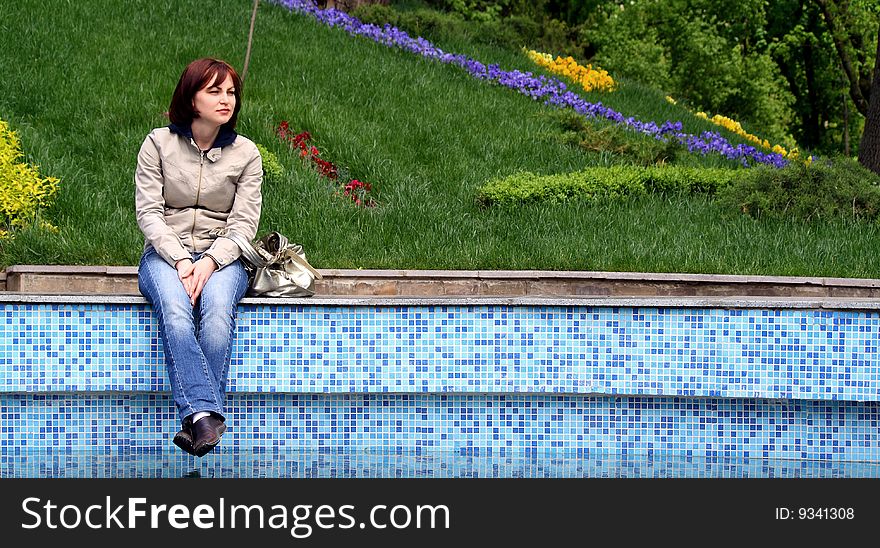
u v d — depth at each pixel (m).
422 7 23.41
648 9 23.69
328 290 7.69
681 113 16.70
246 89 12.10
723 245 8.59
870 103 14.00
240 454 5.54
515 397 5.76
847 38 24.25
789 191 9.77
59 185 8.74
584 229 9.05
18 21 12.70
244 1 16.06
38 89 11.00
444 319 5.56
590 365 5.57
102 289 7.30
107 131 10.29
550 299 5.56
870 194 9.73
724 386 5.55
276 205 9.12
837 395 5.51
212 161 5.52
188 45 13.30
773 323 5.54
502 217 9.50
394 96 13.20
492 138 12.27
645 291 7.70
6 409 5.64
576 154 12.10
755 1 25.58
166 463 5.23
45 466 5.14
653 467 5.32
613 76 17.98
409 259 8.06
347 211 9.23
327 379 5.53
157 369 5.45
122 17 13.82
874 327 5.50
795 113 29.66
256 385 5.50
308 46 14.52
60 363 5.45
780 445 5.73
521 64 16.53
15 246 7.63
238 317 5.49
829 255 8.38
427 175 10.86
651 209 9.78
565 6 27.95
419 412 5.75
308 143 10.98
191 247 5.50
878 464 5.54
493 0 25.45
